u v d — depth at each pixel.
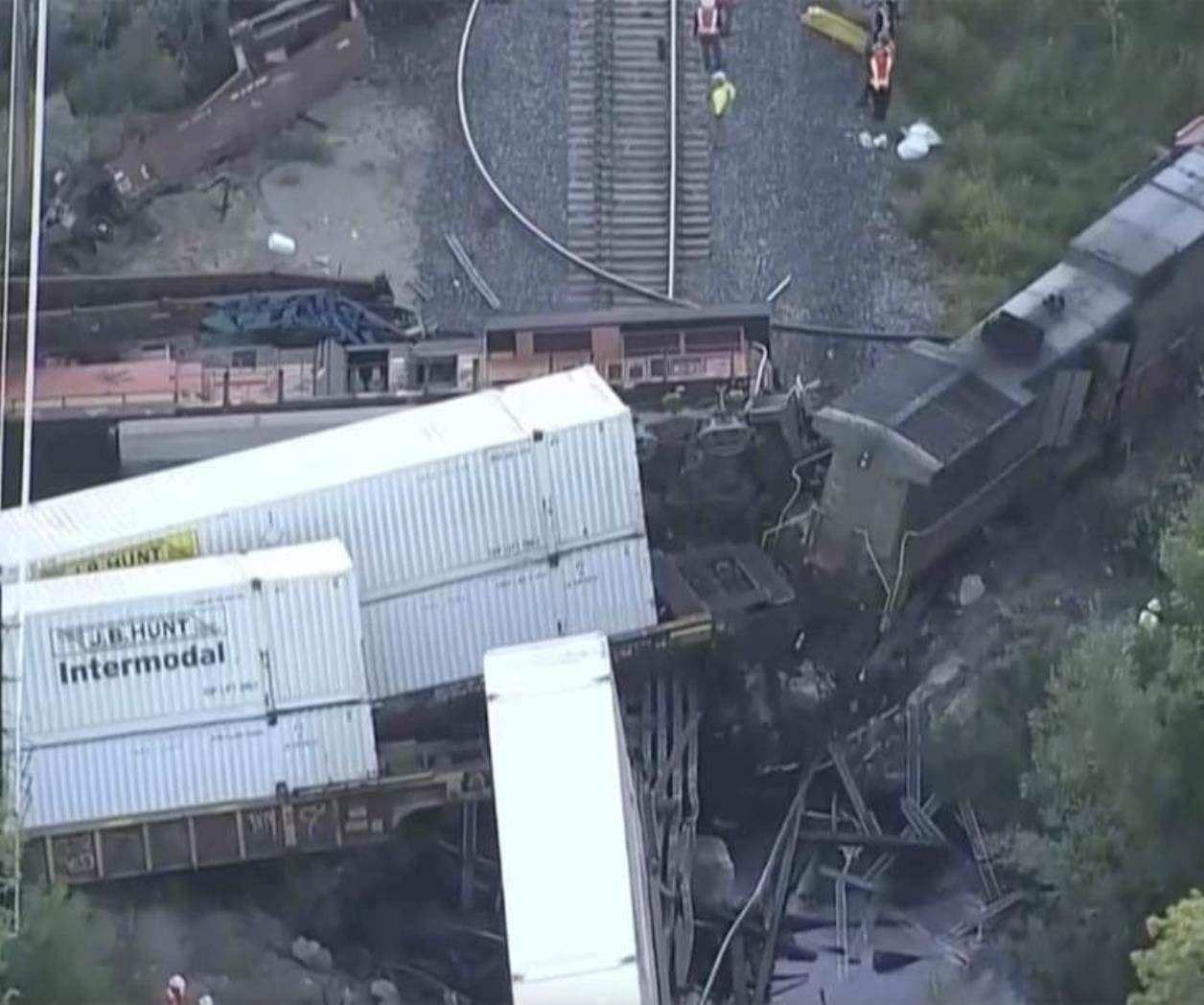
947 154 184.38
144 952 137.88
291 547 142.88
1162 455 166.00
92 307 169.38
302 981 137.88
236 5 186.62
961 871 147.88
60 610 138.25
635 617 148.38
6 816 129.38
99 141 180.88
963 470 153.88
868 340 172.75
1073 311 160.38
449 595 146.12
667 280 177.12
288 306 170.25
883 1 187.50
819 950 145.12
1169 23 188.62
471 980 140.88
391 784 141.00
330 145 185.25
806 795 150.62
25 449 149.62
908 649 155.25
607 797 130.38
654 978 133.25
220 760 140.50
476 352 164.25
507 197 181.75
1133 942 137.25
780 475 157.25
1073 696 139.50
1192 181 168.75
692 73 187.38
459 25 191.38
